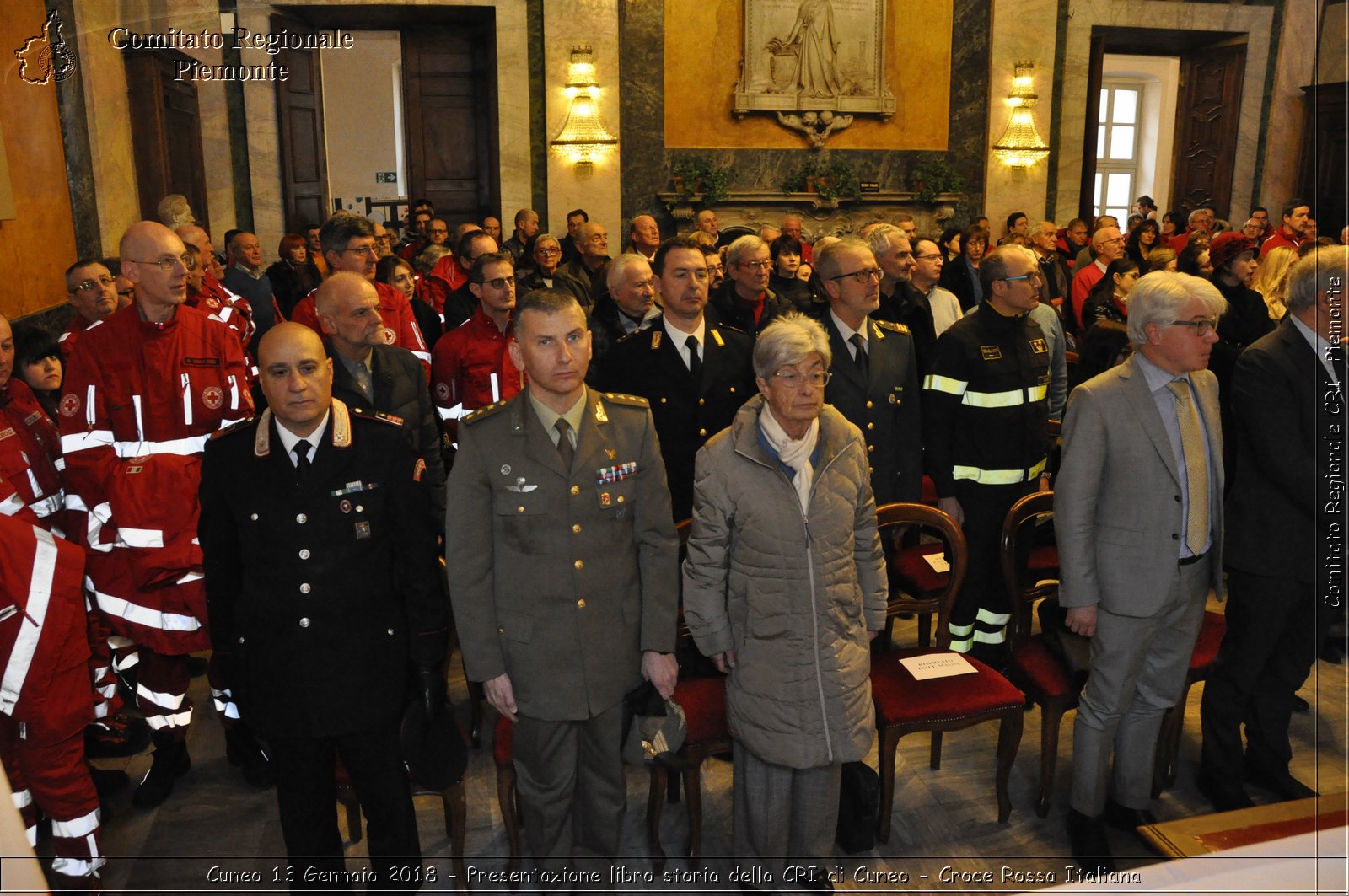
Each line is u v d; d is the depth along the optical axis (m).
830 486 2.03
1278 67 9.09
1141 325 2.14
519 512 1.92
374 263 3.33
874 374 2.89
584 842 2.13
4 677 1.92
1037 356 2.98
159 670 2.54
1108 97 12.24
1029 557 3.06
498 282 3.28
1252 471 2.36
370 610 1.94
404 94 8.38
